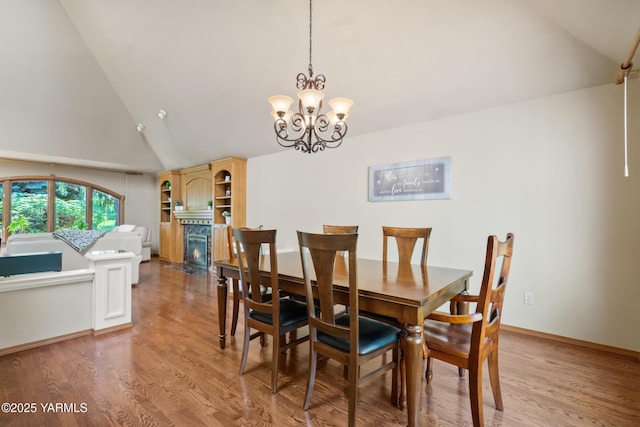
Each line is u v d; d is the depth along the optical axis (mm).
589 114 2545
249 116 4340
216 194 6031
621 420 1655
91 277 2795
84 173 7180
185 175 7105
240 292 2771
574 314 2621
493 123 3006
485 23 2318
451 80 2857
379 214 3812
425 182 3424
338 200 4242
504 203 2945
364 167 3963
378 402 1839
